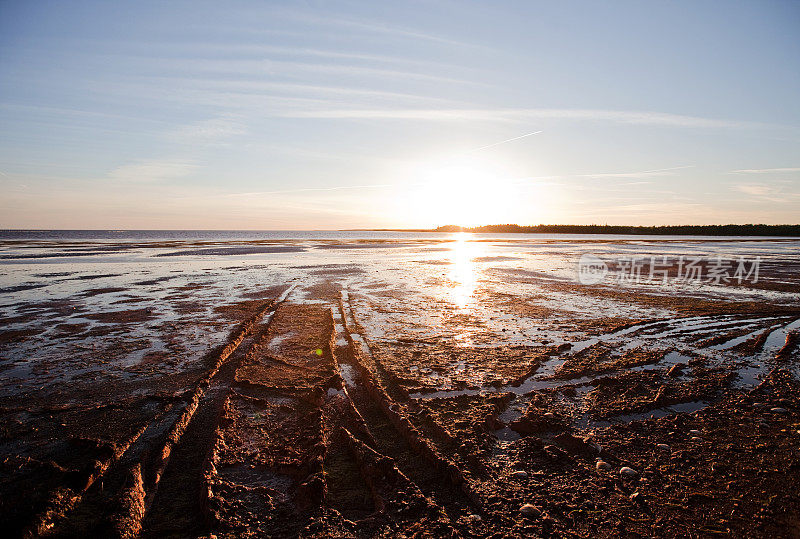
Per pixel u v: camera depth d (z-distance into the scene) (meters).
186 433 5.18
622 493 3.98
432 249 44.00
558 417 5.54
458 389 6.48
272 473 4.36
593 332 9.84
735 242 63.72
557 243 60.12
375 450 4.79
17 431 5.12
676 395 6.25
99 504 3.85
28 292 15.09
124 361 7.65
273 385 6.62
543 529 3.52
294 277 19.73
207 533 3.52
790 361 7.78
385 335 9.59
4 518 3.57
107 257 31.05
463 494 4.03
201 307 12.55
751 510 3.72
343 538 3.43
